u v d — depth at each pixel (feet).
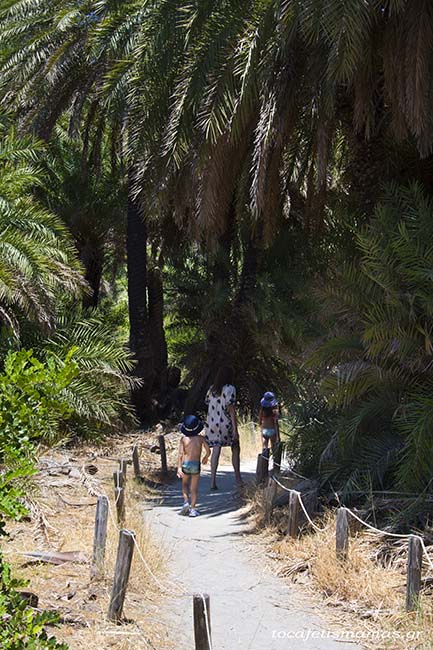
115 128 65.36
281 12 30.73
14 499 14.29
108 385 50.78
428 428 26.43
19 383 13.85
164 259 77.56
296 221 66.18
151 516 34.30
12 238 43.04
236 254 74.02
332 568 23.18
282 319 61.05
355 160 37.14
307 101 37.29
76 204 72.18
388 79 32.35
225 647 18.45
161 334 75.31
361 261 30.94
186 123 36.01
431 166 35.53
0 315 48.85
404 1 29.71
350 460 30.40
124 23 46.37
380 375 29.19
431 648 17.56
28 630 12.98
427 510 25.75
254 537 29.73
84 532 27.81
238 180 44.55
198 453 35.04
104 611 20.04
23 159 48.60
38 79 55.01
